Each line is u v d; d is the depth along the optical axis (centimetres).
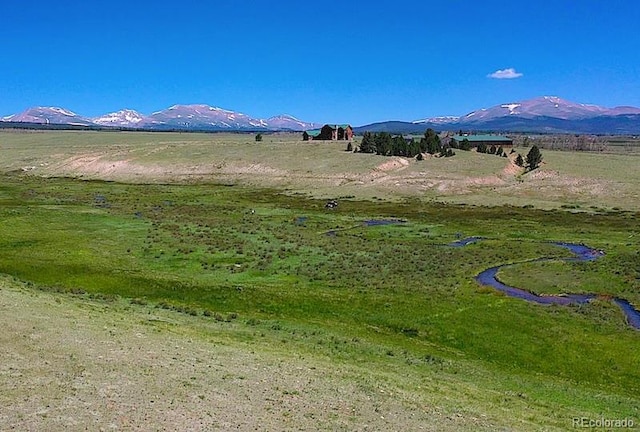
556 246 6594
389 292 4556
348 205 9838
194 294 4466
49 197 10138
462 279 5016
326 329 3766
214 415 2016
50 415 1850
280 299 4350
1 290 3756
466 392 2723
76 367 2314
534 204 9844
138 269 5138
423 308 4188
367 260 5681
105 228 6981
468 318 4000
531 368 3312
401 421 2186
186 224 7562
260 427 1966
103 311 3584
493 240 6919
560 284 4909
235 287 4603
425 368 3105
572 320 3984
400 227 7850
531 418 2428
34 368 2239
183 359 2628
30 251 5609
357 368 2920
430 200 10331
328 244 6481
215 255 5775
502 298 4453
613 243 6794
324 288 4656
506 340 3647
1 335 2602
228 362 2695
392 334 3759
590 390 3000
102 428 1808
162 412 1984
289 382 2492
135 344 2780
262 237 6794
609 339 3666
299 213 8975
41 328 2812
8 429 1727
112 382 2202
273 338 3431
